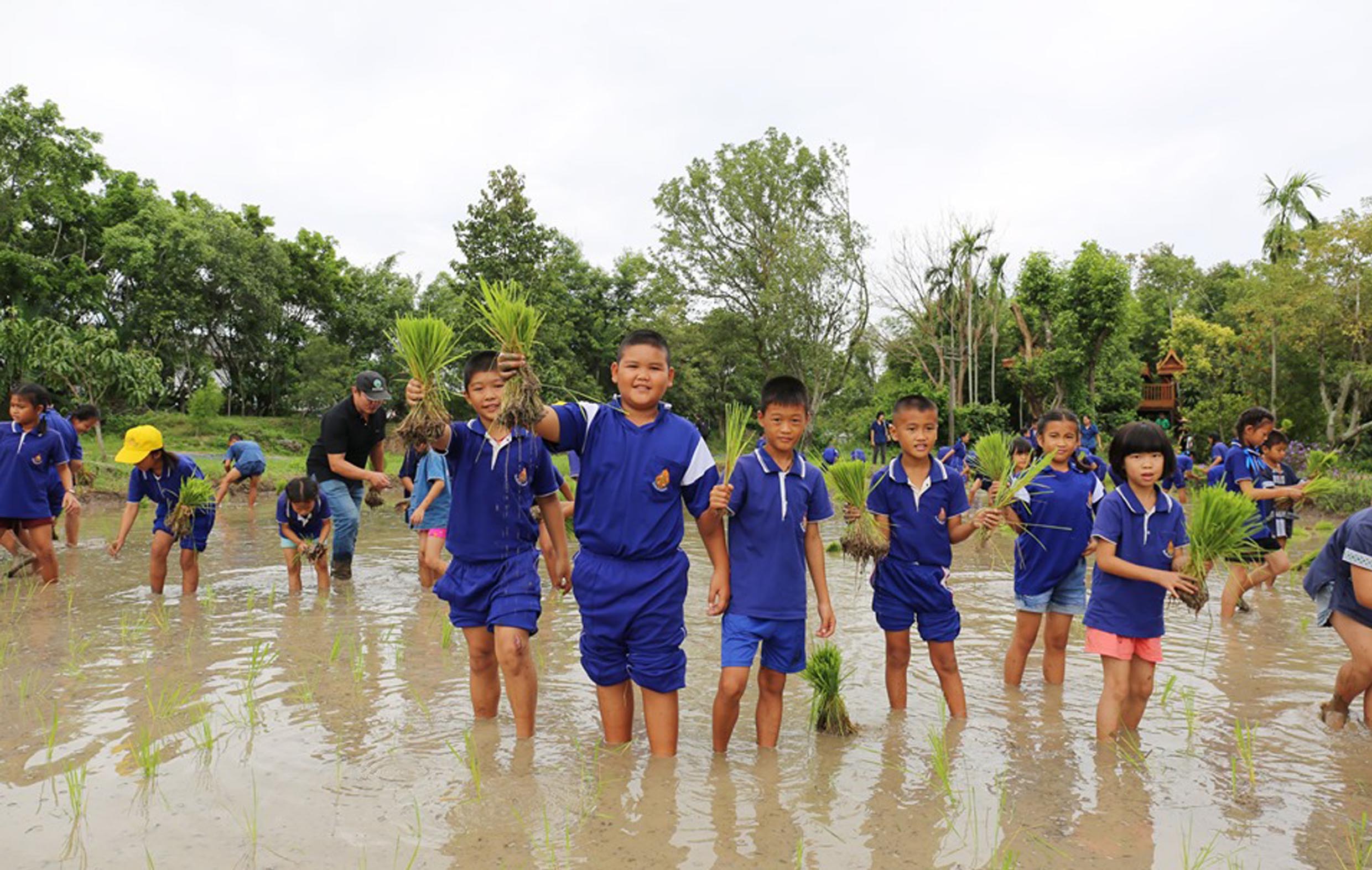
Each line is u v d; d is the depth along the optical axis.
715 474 3.63
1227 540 3.85
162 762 3.41
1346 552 3.88
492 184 32.06
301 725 3.88
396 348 3.72
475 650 3.93
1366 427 25.95
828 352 34.03
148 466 6.89
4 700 4.18
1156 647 3.93
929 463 4.28
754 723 4.06
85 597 6.81
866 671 5.01
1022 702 4.41
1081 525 4.62
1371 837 2.87
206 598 6.80
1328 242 25.25
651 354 3.59
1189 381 33.56
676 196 35.03
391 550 9.89
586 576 3.56
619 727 3.67
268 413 43.97
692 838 2.81
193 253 36.44
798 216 34.47
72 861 2.61
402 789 3.17
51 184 32.59
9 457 6.95
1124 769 3.47
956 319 35.97
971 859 2.69
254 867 2.58
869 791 3.22
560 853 2.69
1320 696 4.55
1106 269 30.91
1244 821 3.00
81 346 25.53
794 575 3.64
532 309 3.49
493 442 3.82
